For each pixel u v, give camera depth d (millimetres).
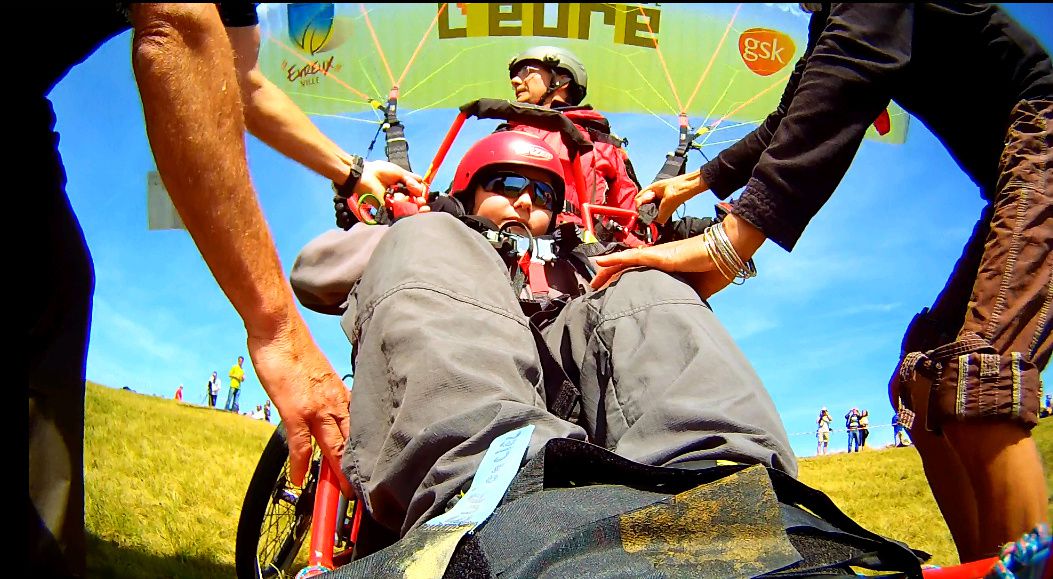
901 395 1818
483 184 2115
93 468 3584
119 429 4391
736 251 1572
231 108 1280
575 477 1142
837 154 1552
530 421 1183
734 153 2256
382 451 1240
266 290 1350
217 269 1317
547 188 2113
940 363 1666
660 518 993
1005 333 1622
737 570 922
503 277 1472
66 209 1247
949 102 1836
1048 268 1630
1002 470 1598
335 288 1827
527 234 1969
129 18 1210
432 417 1203
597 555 959
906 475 4434
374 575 952
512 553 956
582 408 1502
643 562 944
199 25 1214
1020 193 1664
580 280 1940
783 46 6168
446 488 1112
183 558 2854
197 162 1221
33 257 1144
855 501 3967
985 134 1830
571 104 3936
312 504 2248
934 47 1759
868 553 1041
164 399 6188
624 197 3406
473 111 2359
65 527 1163
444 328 1307
